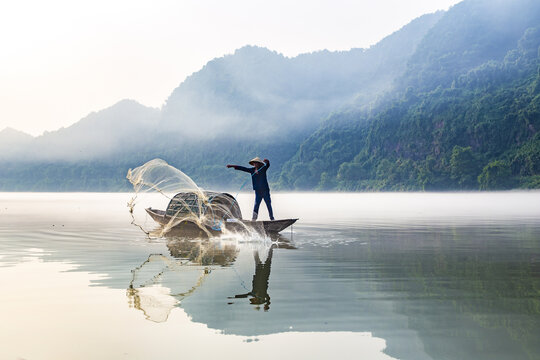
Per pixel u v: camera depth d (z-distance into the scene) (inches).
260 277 309.3
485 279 300.8
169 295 254.5
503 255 414.3
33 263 371.6
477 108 6865.2
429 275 315.9
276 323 200.8
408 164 7062.0
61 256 413.7
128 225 805.2
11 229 720.3
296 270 337.4
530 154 5767.7
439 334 185.5
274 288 273.3
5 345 173.8
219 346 171.8
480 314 214.8
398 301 240.7
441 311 220.5
